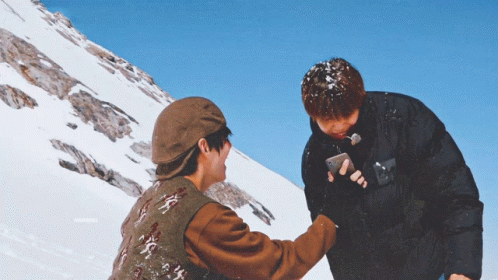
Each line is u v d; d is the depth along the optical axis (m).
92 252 11.84
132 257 1.71
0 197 14.79
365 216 2.21
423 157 2.15
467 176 2.12
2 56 32.84
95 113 34.03
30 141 24.94
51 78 34.06
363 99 2.15
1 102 28.08
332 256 2.34
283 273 1.77
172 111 1.86
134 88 58.56
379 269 2.28
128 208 22.88
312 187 2.35
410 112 2.19
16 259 5.45
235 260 1.70
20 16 49.22
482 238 2.05
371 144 2.18
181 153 1.82
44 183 19.17
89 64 51.50
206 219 1.71
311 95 2.09
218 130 1.88
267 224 42.72
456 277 1.99
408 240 2.22
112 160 29.02
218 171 1.91
